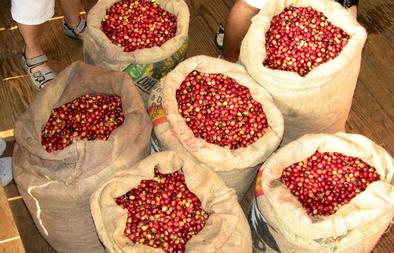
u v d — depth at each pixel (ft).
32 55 8.22
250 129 6.31
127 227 5.61
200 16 9.45
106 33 7.35
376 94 8.42
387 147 7.86
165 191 5.92
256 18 6.74
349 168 6.15
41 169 5.88
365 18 9.46
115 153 5.84
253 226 6.38
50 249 6.86
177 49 7.14
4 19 9.30
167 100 6.30
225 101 6.49
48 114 6.31
